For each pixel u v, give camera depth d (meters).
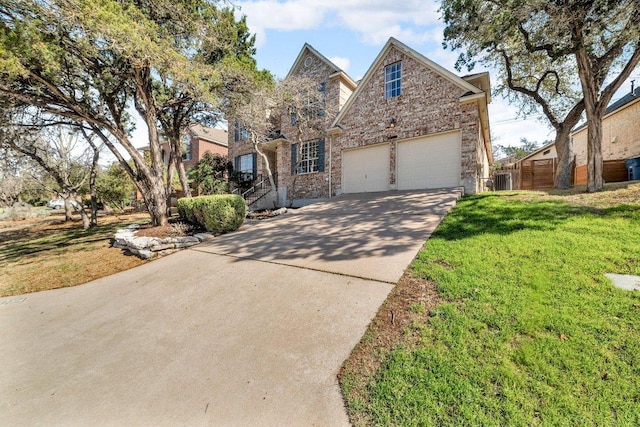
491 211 6.81
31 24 6.12
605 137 15.23
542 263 4.01
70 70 8.28
